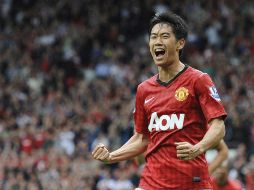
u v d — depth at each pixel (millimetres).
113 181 56500
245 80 79812
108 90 80000
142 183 20953
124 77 83250
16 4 102500
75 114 74188
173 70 20781
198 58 86625
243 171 53125
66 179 58125
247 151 62188
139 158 28547
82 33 97000
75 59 91000
